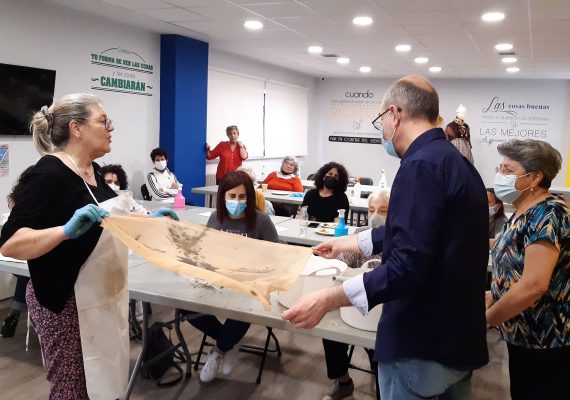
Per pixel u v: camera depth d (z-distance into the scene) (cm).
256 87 840
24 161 441
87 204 159
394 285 113
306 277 181
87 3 457
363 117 1056
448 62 743
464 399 138
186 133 643
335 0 413
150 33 595
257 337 345
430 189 115
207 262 155
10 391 265
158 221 167
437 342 120
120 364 176
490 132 966
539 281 155
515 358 172
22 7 433
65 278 161
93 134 162
